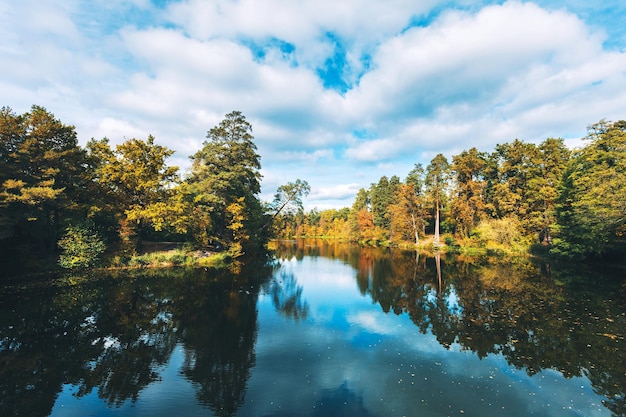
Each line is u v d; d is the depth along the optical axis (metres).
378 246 65.19
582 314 14.70
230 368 9.31
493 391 8.20
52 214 24.11
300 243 77.62
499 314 14.88
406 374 9.11
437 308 16.03
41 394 7.67
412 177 66.81
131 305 15.34
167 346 10.79
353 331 12.71
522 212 41.72
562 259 33.34
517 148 44.22
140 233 27.83
